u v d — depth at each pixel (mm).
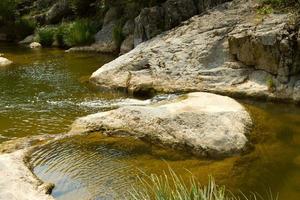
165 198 5531
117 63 15727
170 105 10930
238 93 12945
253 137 10016
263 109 11953
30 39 25375
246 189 8023
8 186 7812
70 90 14789
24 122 11922
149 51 15492
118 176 8555
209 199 5539
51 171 8828
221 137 9492
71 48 21703
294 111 11789
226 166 8883
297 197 7766
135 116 10594
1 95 14445
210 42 14555
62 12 26484
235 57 13953
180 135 9773
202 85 13602
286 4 14312
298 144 9805
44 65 18516
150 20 18469
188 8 18516
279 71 12758
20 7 29422
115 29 20562
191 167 8875
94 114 11438
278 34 12742
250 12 14867
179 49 15000
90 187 8156
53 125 11617
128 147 9867
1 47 24047
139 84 14172
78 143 10156
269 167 8828
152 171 8727
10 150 9930
